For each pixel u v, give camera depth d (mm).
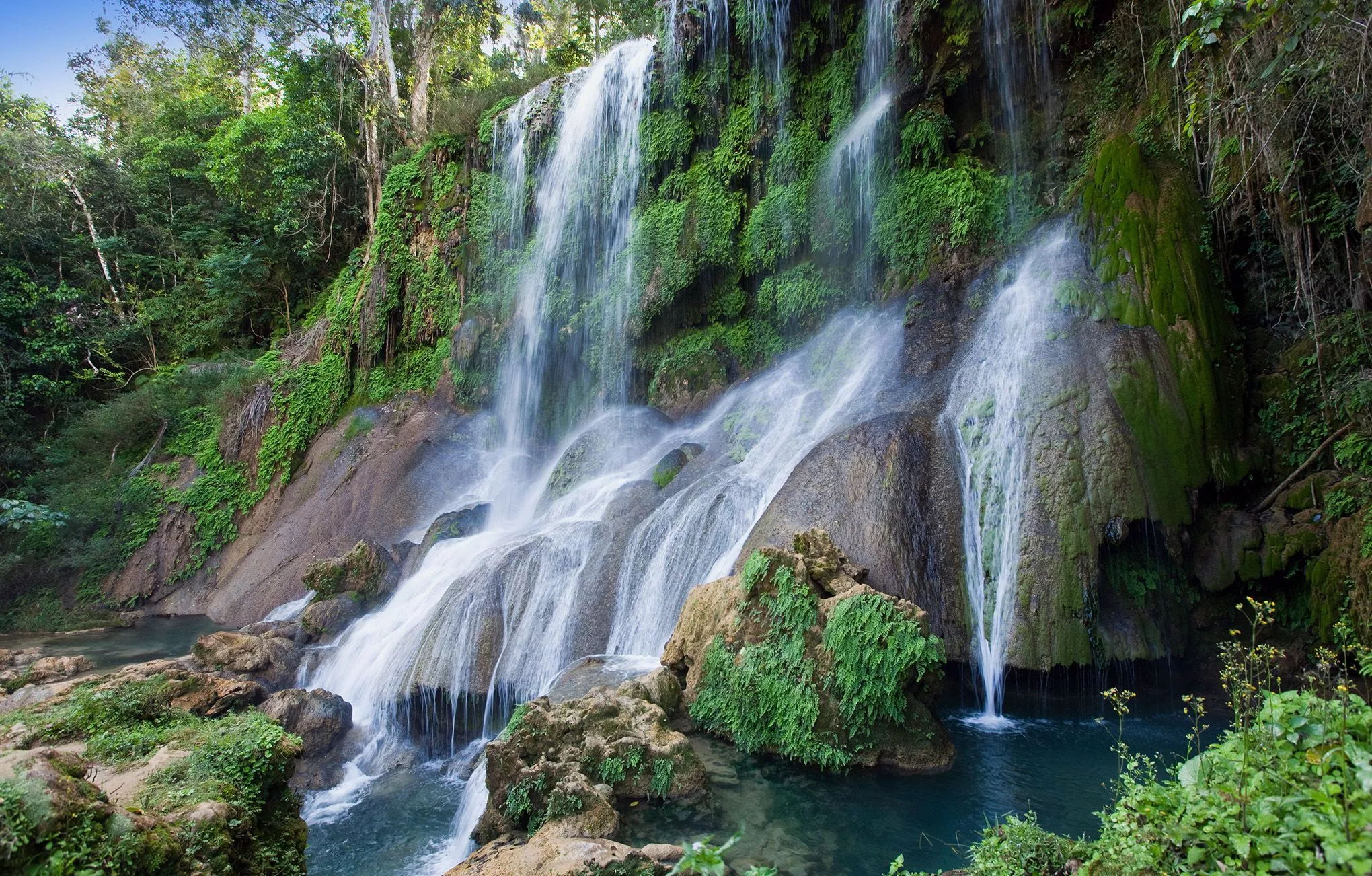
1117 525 9109
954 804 6766
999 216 14367
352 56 27375
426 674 10258
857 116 17062
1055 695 8969
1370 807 3041
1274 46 8492
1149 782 4559
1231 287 11555
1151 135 12656
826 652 7859
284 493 21078
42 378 25500
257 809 5219
